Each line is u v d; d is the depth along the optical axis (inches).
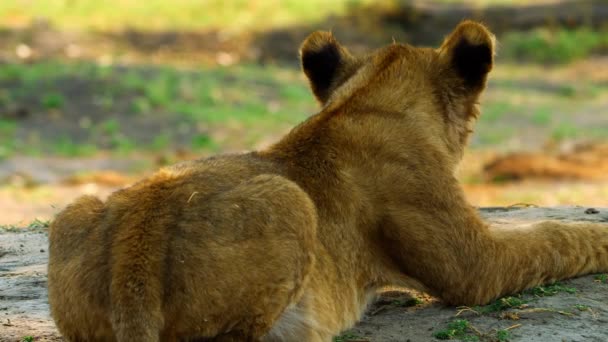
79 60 1779.0
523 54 2086.6
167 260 299.9
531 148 1360.7
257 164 343.6
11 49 1830.7
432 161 369.1
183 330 303.6
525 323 357.4
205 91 1550.2
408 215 358.9
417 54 395.5
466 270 362.9
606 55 2085.4
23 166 1203.2
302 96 1583.4
